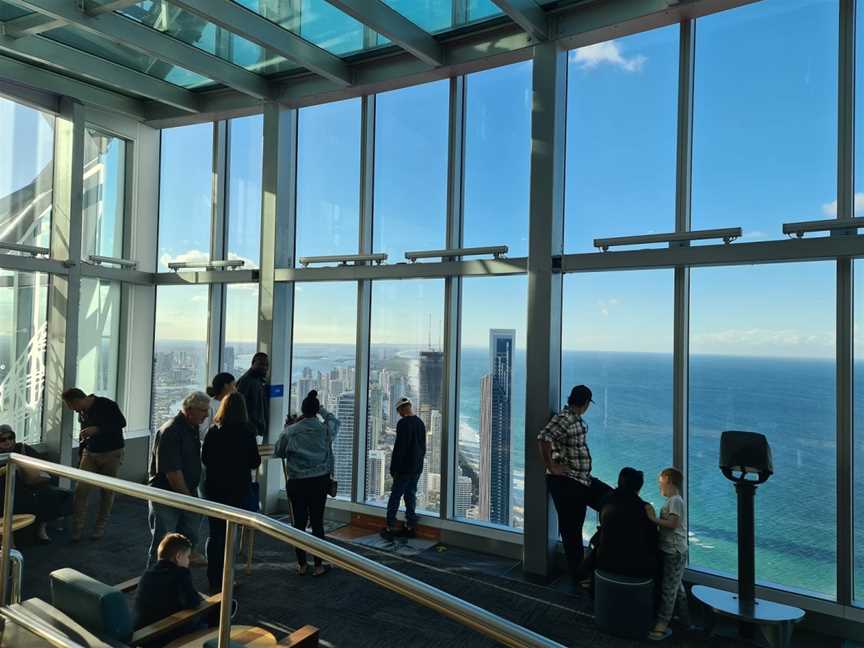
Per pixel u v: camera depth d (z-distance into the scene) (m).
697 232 4.65
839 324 4.22
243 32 5.07
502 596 4.66
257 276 6.96
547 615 4.33
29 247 6.58
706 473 4.69
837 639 4.05
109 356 7.73
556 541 5.22
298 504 4.93
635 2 4.76
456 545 5.78
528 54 5.46
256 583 4.66
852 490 4.16
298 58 5.61
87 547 4.96
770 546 4.40
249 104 6.96
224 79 6.18
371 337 6.51
